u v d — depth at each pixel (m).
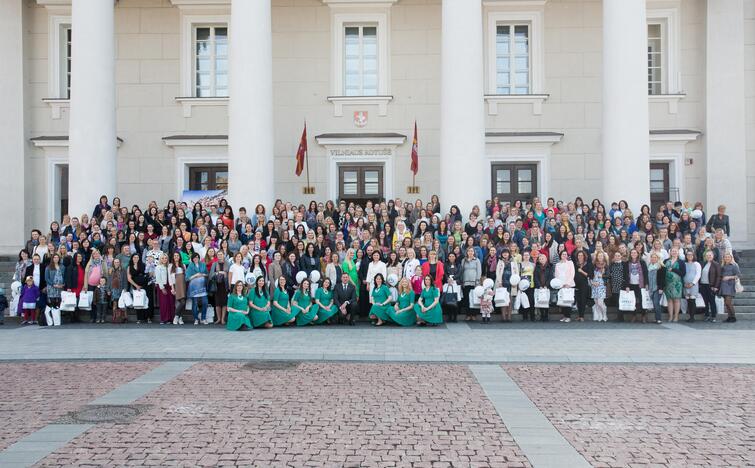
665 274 16.61
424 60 24.48
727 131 23.70
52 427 7.55
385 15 24.45
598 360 11.65
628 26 19.78
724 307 17.73
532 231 17.47
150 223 18.78
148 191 24.55
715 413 8.24
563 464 6.37
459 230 17.72
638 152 19.72
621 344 13.23
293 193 24.44
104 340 13.91
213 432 7.35
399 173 24.33
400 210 19.50
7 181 24.12
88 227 18.47
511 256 16.95
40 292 16.92
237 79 19.88
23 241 24.09
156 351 12.46
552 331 15.12
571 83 24.44
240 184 19.75
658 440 7.14
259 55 19.91
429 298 15.94
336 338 14.12
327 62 24.53
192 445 6.90
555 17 24.47
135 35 24.66
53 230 18.95
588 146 24.36
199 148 24.45
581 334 14.63
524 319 17.11
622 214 18.80
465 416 8.05
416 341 13.68
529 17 24.42
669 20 24.27
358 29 24.78
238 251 17.00
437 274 16.31
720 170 23.72
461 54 19.41
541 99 24.34
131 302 16.73
